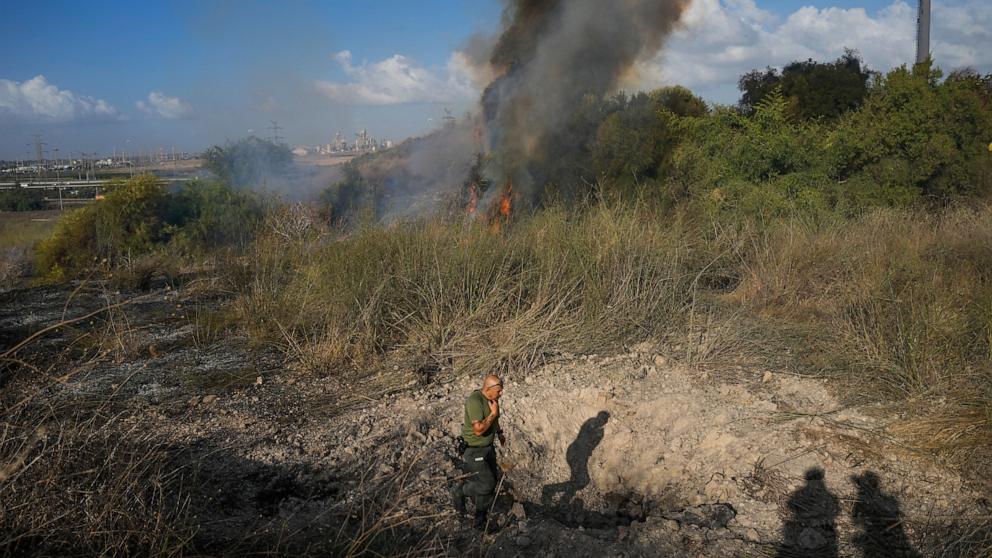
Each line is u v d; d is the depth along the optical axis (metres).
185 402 6.09
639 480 5.49
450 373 6.78
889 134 13.34
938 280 7.97
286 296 8.59
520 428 5.81
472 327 7.48
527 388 6.39
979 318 6.79
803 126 13.13
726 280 10.08
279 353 7.52
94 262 13.30
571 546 4.14
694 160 13.12
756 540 4.13
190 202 14.85
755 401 5.89
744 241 10.18
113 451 4.02
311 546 3.96
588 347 7.34
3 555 3.37
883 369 6.16
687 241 10.27
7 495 3.55
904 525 4.18
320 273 8.72
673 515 4.53
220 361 7.27
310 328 7.93
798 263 9.09
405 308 7.88
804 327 7.62
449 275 7.99
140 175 14.74
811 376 6.39
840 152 12.91
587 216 9.73
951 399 5.51
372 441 5.36
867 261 8.85
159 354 7.50
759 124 12.77
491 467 4.39
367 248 8.48
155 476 4.22
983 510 4.22
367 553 3.88
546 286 7.88
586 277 8.20
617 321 7.77
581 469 5.66
